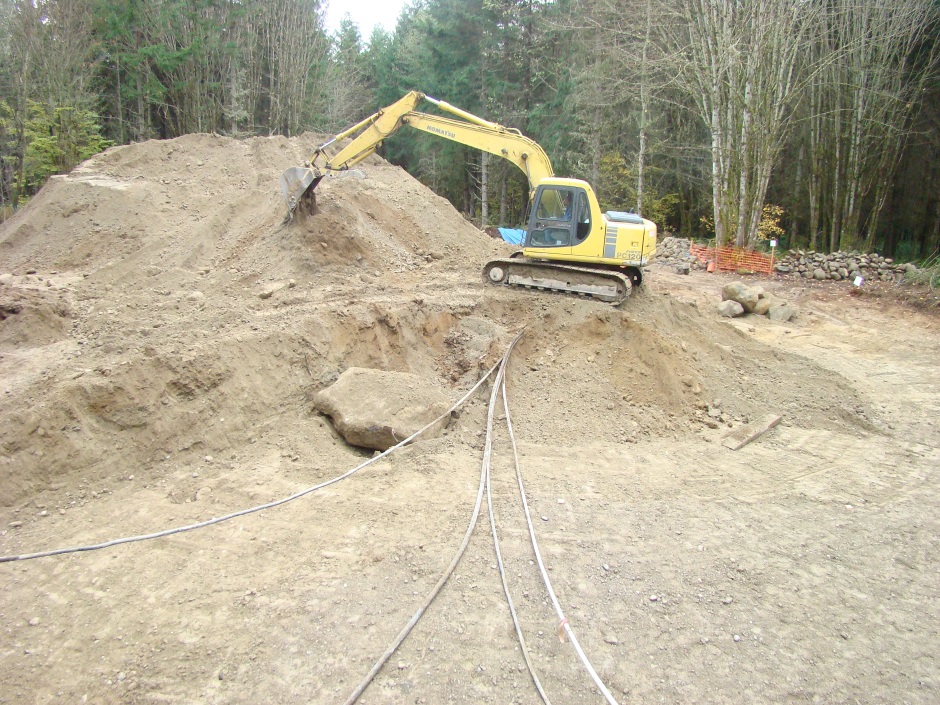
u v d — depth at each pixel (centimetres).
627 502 655
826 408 932
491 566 533
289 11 2983
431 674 418
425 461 710
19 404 650
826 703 411
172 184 1423
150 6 2427
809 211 2480
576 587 511
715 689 418
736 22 1983
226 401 735
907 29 1975
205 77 2623
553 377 923
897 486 722
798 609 500
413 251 1286
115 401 670
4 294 888
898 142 2102
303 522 583
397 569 522
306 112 3166
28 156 2177
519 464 727
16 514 581
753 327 1435
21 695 393
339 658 428
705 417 898
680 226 3031
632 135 2767
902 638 473
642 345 954
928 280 1706
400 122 1146
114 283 1059
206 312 915
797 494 694
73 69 2222
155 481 650
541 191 1082
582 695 407
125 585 493
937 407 977
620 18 2448
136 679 407
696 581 528
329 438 743
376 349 892
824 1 1991
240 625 454
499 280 1117
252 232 1210
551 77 2939
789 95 1980
